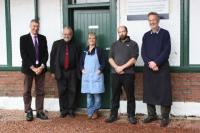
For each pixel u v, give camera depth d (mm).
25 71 5531
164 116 5301
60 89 5812
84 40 6109
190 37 5562
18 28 6332
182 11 5543
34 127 5273
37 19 6102
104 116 5898
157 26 5250
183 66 5590
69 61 5730
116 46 5410
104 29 6000
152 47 5227
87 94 5750
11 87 6398
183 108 5637
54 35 6176
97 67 5629
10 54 6383
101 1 5980
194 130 5043
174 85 5641
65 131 5059
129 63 5301
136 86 5805
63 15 6098
